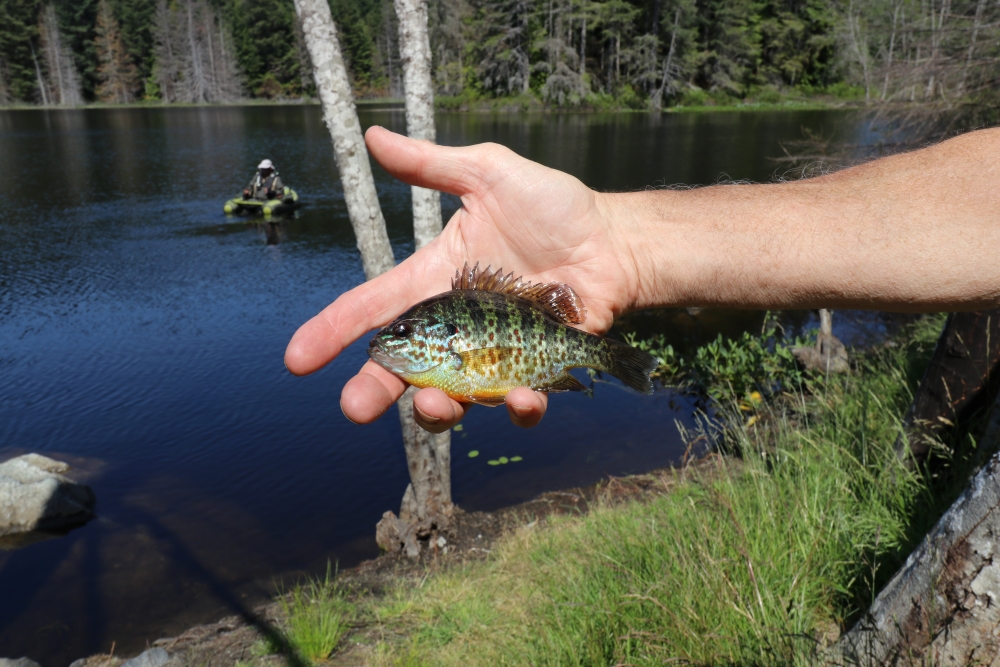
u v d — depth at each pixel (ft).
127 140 15.79
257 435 3.51
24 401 3.82
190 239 7.26
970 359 1.97
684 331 5.14
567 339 0.94
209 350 4.47
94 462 3.28
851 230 0.83
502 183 0.99
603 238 0.98
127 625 2.32
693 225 0.95
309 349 0.96
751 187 0.98
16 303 5.31
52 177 10.99
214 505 2.98
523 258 1.02
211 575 2.55
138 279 5.90
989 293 0.76
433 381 0.90
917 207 0.81
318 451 3.38
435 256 1.04
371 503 2.98
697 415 3.80
